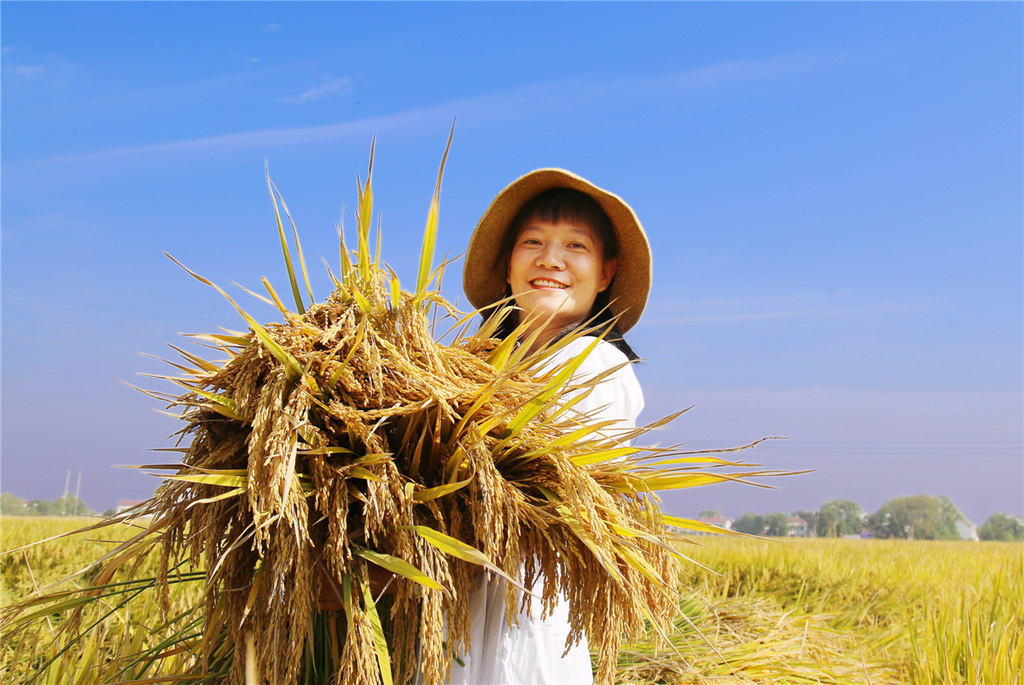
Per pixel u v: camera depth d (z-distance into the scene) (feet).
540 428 6.46
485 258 10.78
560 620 7.32
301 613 5.25
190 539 5.52
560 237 9.78
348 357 5.56
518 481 6.39
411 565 5.45
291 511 5.04
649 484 6.71
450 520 6.06
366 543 5.73
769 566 30.42
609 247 10.58
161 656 7.43
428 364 5.92
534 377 6.75
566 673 7.23
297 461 5.62
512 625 7.03
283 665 5.49
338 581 5.80
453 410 6.04
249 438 5.39
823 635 18.03
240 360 5.68
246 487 5.26
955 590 24.98
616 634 6.32
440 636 5.51
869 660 16.11
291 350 5.55
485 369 6.39
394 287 5.82
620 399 8.36
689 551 30.66
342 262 6.11
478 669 6.72
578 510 5.98
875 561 36.32
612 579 6.23
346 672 5.43
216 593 5.71
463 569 6.15
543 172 9.87
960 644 14.35
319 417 5.68
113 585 6.20
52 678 8.77
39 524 31.96
